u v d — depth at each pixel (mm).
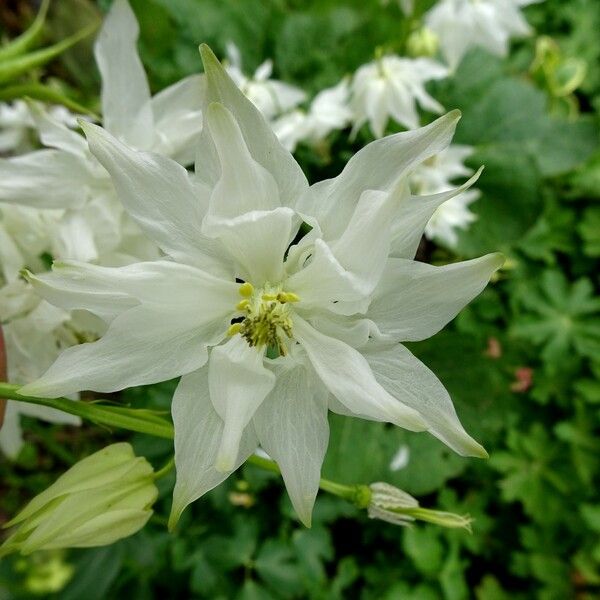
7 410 112
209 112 75
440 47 182
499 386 188
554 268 228
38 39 118
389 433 172
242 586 177
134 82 107
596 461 214
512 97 189
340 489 99
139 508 87
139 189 82
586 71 257
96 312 82
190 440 83
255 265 90
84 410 89
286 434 86
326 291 87
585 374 223
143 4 173
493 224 185
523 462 214
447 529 210
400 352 86
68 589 169
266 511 177
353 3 193
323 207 85
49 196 104
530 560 215
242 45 184
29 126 161
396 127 181
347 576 201
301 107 180
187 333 87
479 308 207
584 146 189
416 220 82
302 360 88
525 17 264
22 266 110
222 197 81
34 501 86
